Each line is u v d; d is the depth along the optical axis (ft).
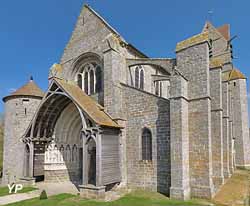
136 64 71.97
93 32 77.92
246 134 119.03
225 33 138.31
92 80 78.48
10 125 86.28
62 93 65.21
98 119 58.13
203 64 56.08
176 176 51.90
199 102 55.57
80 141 81.92
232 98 121.49
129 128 64.18
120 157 62.18
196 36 58.44
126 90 66.13
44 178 77.56
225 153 77.10
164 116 58.23
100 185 54.13
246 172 95.50
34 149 76.28
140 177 60.54
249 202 48.39
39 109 71.36
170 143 54.08
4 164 86.48
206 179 52.44
